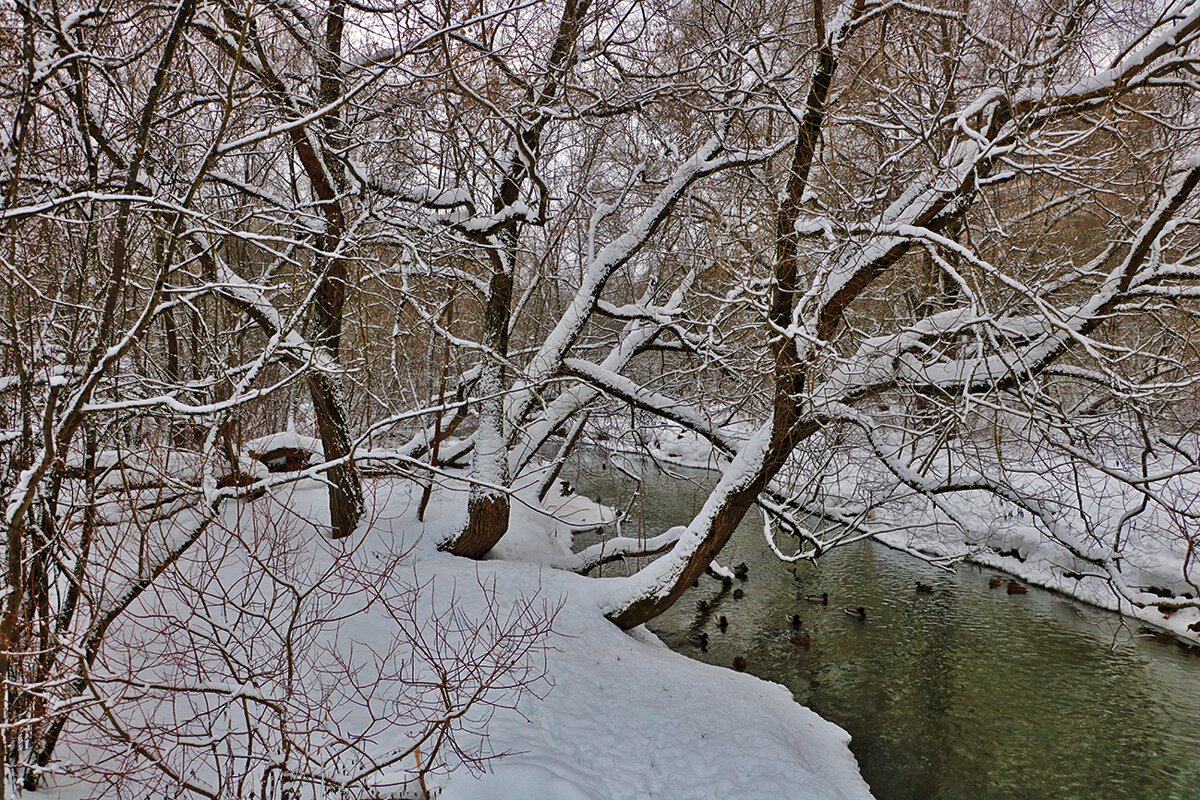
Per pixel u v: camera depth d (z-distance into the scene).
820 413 8.26
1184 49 7.01
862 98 8.98
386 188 8.55
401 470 6.74
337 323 9.06
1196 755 7.74
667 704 7.07
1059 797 7.03
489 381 9.98
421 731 5.54
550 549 11.68
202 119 7.23
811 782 6.07
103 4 4.13
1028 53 7.07
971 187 7.43
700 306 12.23
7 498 3.62
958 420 6.84
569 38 8.09
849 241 7.46
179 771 4.64
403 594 8.08
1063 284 8.13
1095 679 9.55
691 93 9.24
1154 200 8.09
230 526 8.52
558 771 5.37
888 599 12.68
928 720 8.48
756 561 14.91
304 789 4.77
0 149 3.78
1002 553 14.34
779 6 9.80
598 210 11.12
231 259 11.62
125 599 4.56
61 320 4.64
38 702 3.99
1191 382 6.45
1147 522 11.00
